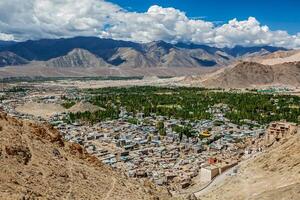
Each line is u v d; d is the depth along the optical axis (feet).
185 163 628.69
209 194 468.75
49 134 305.94
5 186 200.34
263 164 496.23
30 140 274.16
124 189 276.21
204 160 638.12
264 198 368.07
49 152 274.77
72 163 279.08
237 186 462.19
